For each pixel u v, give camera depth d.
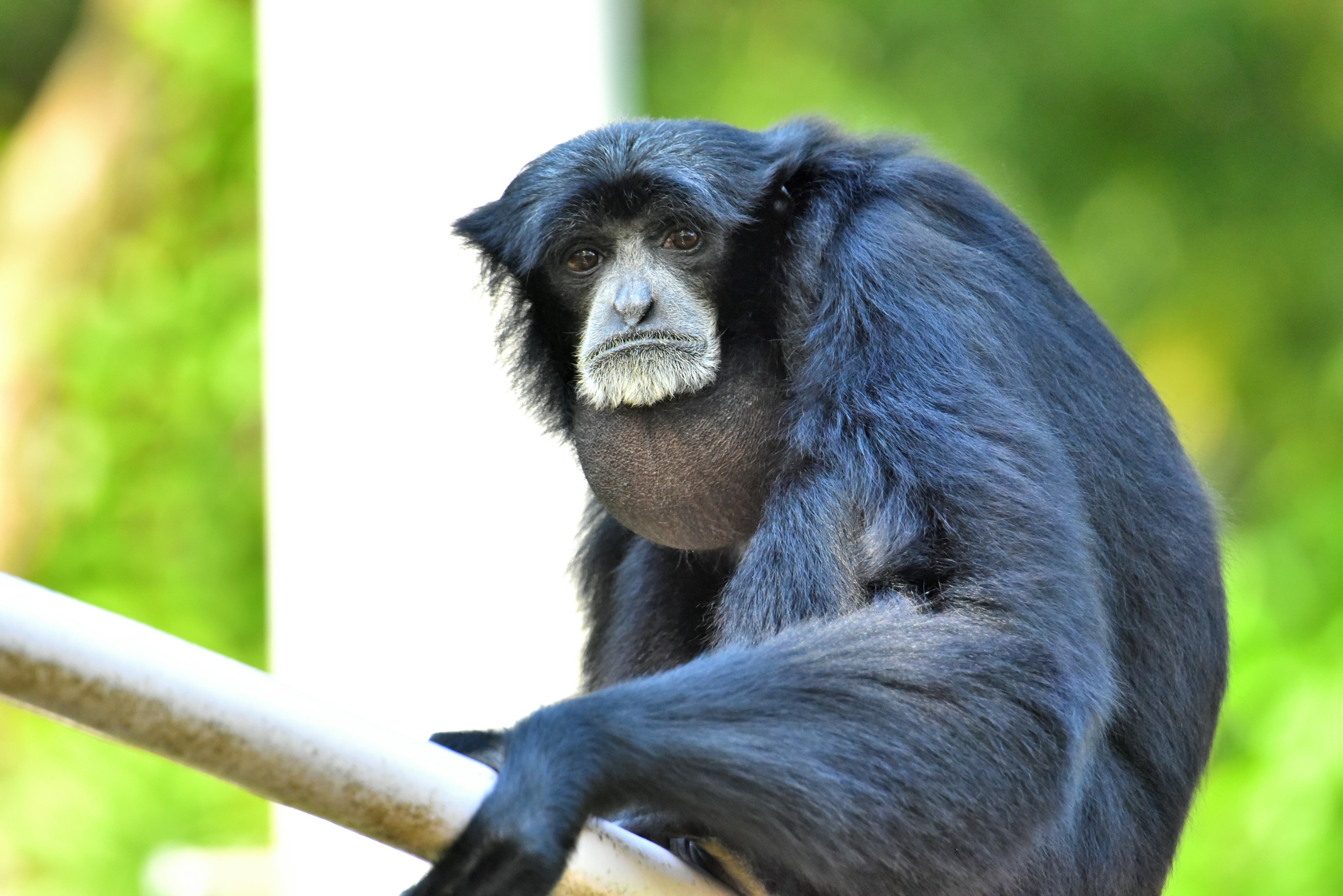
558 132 17.98
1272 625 24.64
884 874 8.07
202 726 6.33
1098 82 30.56
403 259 17.59
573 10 18.14
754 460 10.65
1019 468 9.12
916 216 10.41
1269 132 31.36
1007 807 8.24
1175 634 10.70
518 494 17.38
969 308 9.87
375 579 17.23
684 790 7.75
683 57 31.14
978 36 30.02
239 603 30.33
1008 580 8.71
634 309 10.66
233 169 31.48
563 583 17.33
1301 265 31.38
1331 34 30.80
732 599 9.67
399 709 17.06
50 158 31.14
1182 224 31.83
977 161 28.92
